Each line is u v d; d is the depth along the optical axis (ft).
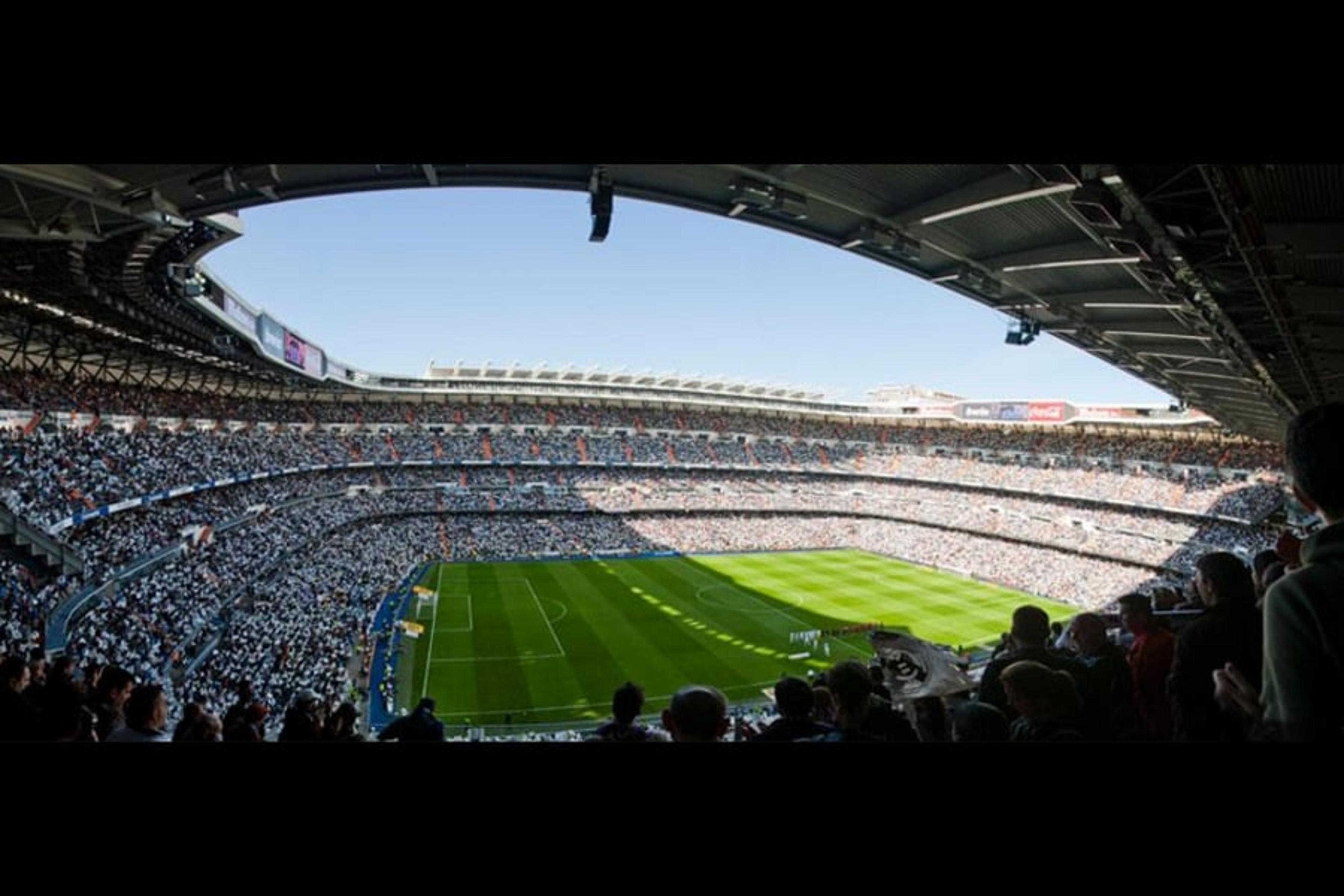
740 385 268.82
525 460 231.50
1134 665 18.43
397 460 211.82
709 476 255.09
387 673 102.32
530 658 113.50
